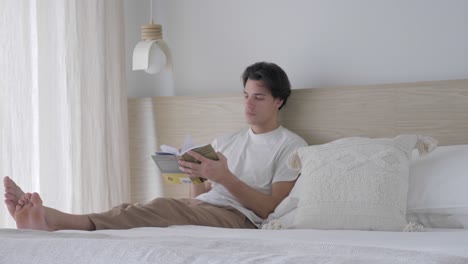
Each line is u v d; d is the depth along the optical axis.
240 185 2.52
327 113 2.87
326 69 3.01
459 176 2.22
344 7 2.97
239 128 3.05
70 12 3.03
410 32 2.84
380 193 2.16
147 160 3.31
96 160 3.11
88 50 3.10
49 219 2.07
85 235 1.58
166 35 3.41
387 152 2.24
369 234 1.89
